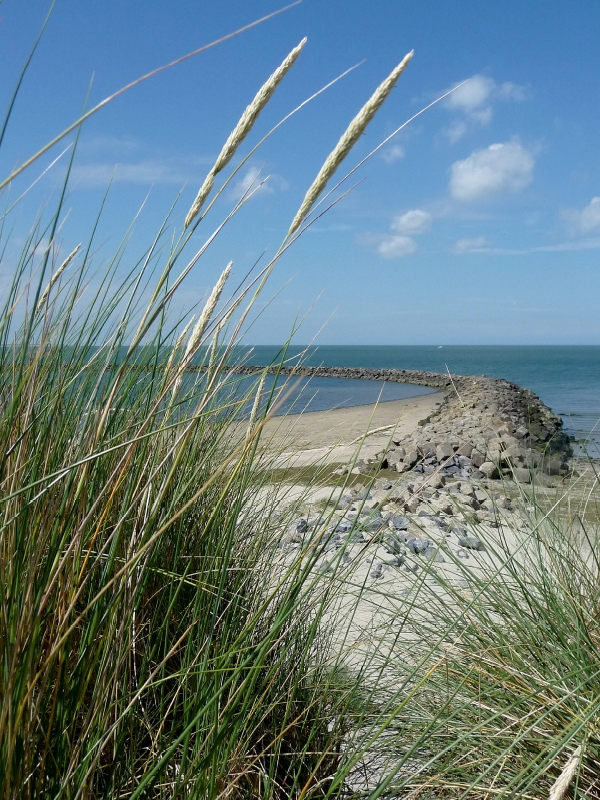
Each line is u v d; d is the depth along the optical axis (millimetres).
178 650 1734
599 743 1808
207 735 1427
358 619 3014
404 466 8859
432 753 1955
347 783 1809
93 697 1226
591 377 47781
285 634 1840
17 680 1080
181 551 1926
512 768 1858
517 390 30531
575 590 2486
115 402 1578
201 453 2367
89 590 1410
